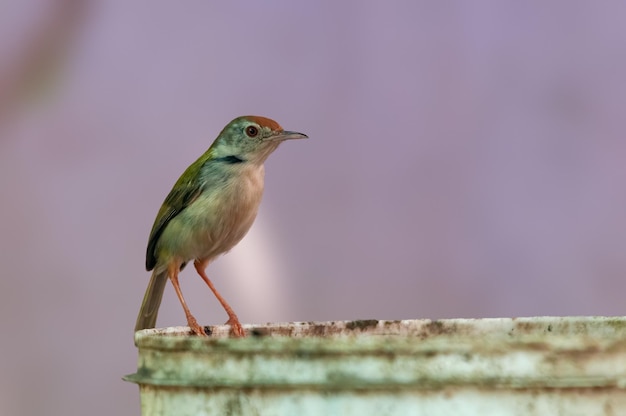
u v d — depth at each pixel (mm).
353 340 1669
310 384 1677
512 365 1620
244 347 1750
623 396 1645
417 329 2619
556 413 1618
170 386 1855
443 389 1624
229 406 1762
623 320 2449
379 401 1645
